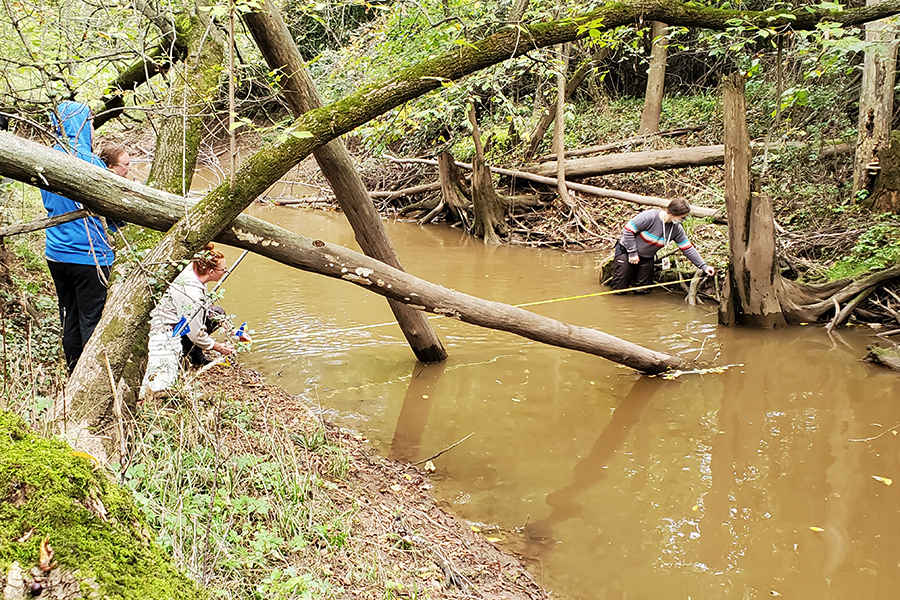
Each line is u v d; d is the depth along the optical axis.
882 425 4.77
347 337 6.61
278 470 3.48
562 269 9.34
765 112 11.48
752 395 5.32
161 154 4.10
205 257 4.16
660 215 7.67
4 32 4.41
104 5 4.09
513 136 11.74
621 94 16.83
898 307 6.77
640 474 4.23
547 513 3.82
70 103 3.94
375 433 4.73
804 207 9.45
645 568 3.34
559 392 5.44
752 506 3.86
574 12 5.20
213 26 4.50
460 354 6.25
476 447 4.56
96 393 3.07
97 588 0.90
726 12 4.21
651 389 5.48
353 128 3.50
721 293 7.05
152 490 2.82
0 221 4.64
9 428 1.03
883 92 8.58
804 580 3.24
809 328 6.81
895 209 8.38
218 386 4.89
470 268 9.40
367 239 5.44
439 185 13.09
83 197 3.14
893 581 3.23
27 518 0.90
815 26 4.53
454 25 5.76
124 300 3.23
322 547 3.01
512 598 3.07
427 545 3.35
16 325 4.60
